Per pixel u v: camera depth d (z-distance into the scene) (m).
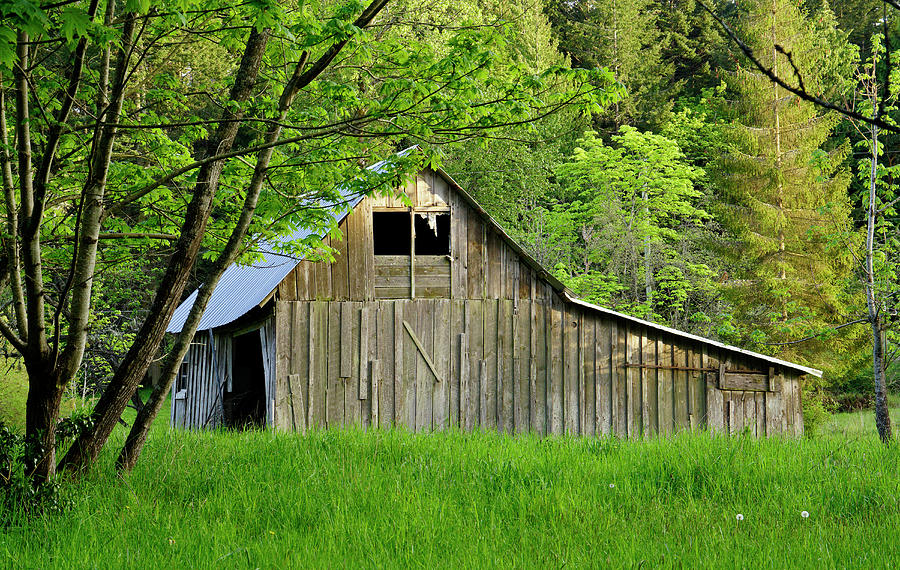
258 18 18.25
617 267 89.25
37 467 20.91
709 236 81.25
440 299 47.88
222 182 27.84
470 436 33.03
